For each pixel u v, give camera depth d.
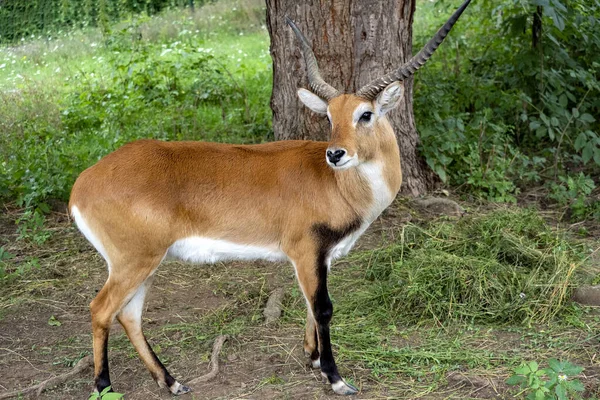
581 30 8.34
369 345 4.92
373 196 4.48
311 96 4.62
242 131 8.88
